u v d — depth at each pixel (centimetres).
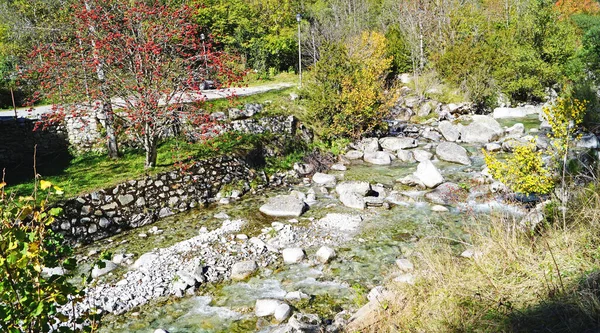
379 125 2305
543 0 3198
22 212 349
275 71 3812
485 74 3156
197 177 1504
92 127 1758
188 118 1466
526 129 2455
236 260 1050
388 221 1261
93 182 1334
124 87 1407
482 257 649
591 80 2831
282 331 724
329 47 2141
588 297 471
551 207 782
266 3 4662
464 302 557
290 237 1168
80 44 1401
